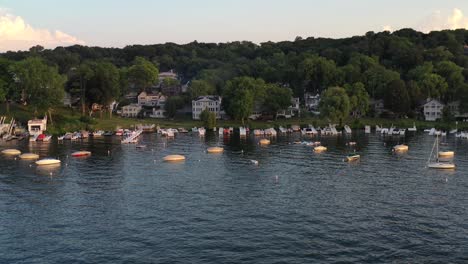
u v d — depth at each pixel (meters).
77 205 88.06
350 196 94.19
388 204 88.25
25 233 73.25
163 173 117.44
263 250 66.25
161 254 65.12
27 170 121.06
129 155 146.75
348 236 71.44
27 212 83.75
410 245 67.88
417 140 185.00
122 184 105.00
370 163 131.25
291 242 69.12
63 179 110.00
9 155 146.50
